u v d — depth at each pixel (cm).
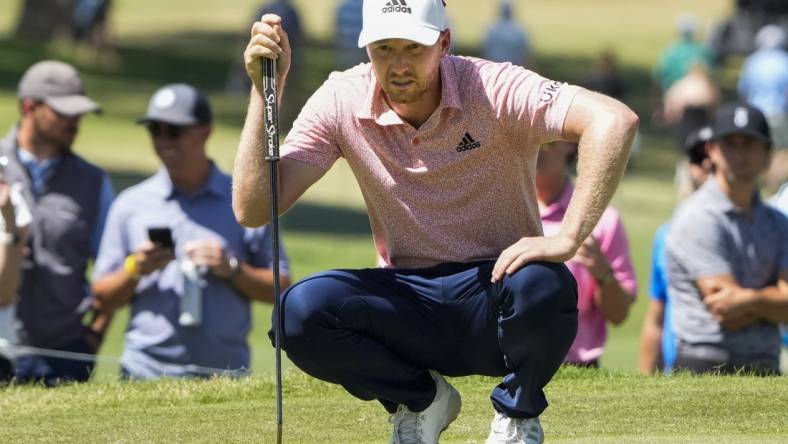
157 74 10450
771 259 2789
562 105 1576
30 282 2923
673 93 8450
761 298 2730
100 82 9781
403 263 1677
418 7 1568
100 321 2931
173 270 2852
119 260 2908
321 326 1603
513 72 1609
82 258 2975
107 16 10662
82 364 2914
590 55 13388
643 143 9650
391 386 1641
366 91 1631
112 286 2867
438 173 1617
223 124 8769
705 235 2777
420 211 1644
